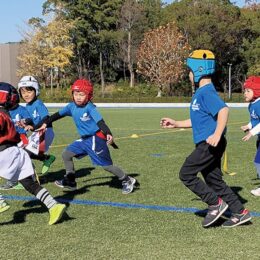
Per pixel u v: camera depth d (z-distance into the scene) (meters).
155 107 37.44
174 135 14.63
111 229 4.83
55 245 4.34
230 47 52.50
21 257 4.04
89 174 8.06
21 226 4.97
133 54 56.78
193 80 4.88
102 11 59.41
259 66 51.16
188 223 5.03
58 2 57.31
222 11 51.88
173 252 4.12
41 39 53.91
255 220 5.12
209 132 4.71
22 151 4.99
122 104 41.69
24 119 6.62
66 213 5.48
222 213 4.85
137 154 10.45
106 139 6.28
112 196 6.37
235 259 3.95
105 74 62.94
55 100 46.31
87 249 4.23
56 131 16.66
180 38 49.66
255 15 56.50
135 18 56.88
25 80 7.00
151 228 4.85
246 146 11.80
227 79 54.12
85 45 60.94
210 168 4.85
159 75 49.16
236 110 31.20
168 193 6.50
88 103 6.25
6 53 63.56
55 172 8.33
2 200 5.21
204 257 3.99
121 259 3.96
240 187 6.88
